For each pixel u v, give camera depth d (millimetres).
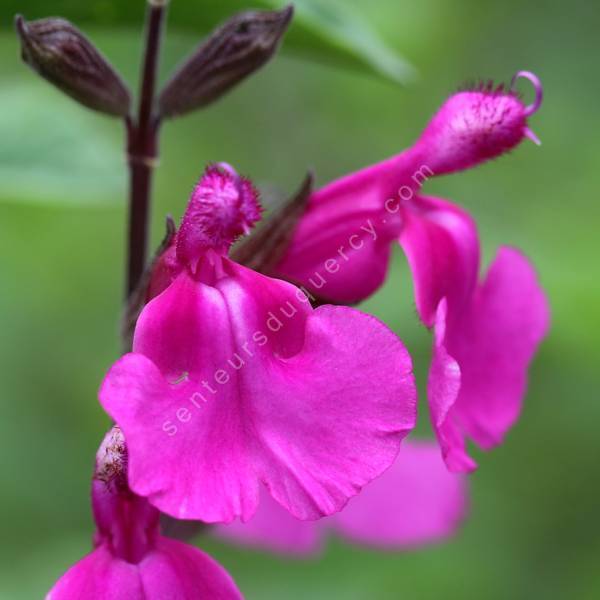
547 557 260
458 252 201
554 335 250
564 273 250
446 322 200
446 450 190
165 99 206
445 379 189
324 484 185
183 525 204
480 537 259
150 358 188
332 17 220
